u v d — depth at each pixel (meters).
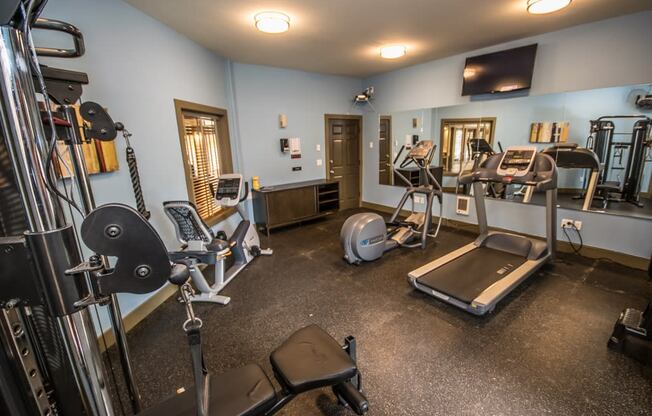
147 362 2.05
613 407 1.61
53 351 0.83
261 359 2.05
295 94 5.12
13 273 0.58
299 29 3.15
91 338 0.67
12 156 0.54
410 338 2.21
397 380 1.83
